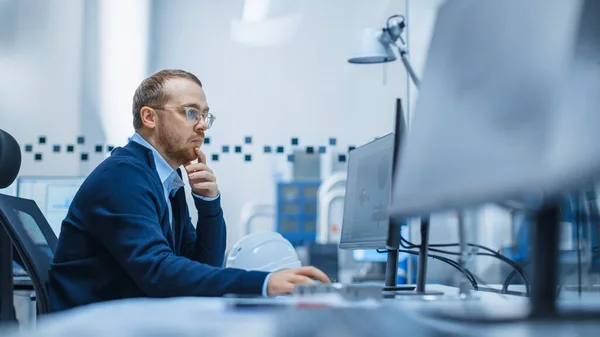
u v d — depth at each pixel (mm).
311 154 4207
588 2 772
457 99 1046
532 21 862
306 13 4238
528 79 833
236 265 3314
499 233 3441
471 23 1053
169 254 2129
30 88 4148
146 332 861
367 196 2320
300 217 4242
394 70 4203
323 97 4215
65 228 2340
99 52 4168
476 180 908
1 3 4176
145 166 2393
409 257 3725
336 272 4145
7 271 2402
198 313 1107
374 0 4211
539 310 935
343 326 892
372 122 4207
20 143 4129
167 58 4195
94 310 1161
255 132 4203
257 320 988
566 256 2172
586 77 760
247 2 4230
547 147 752
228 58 4211
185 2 4219
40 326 936
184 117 2695
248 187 4195
